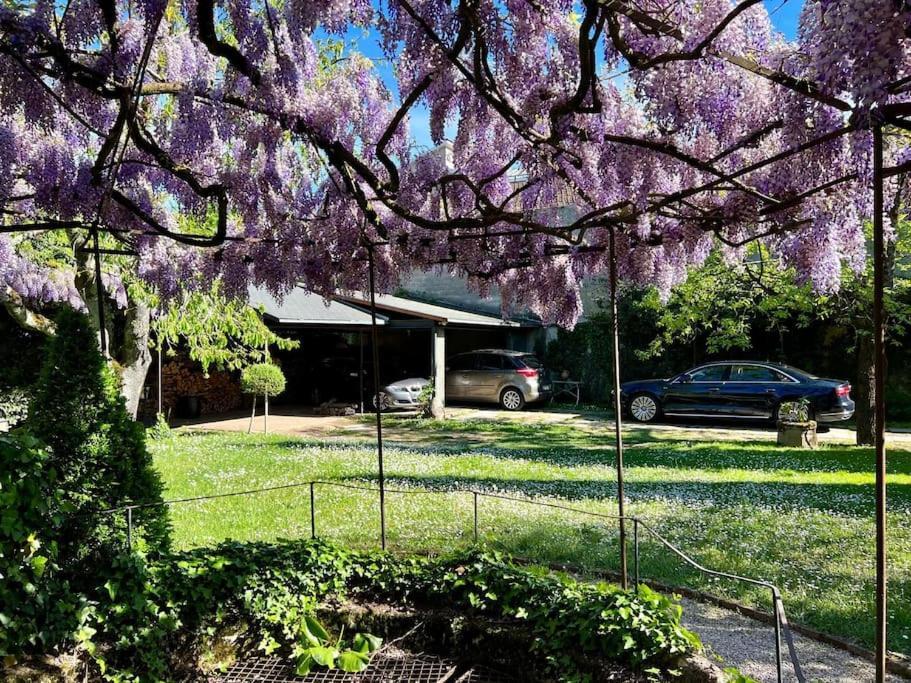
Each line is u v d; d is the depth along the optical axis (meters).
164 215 3.69
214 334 10.43
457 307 18.33
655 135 2.52
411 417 14.30
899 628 3.52
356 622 3.45
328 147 2.92
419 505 6.20
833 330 13.49
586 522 5.63
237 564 3.49
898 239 8.55
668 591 4.23
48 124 2.62
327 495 6.59
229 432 12.12
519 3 2.47
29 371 11.68
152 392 14.22
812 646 3.47
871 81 1.43
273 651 3.35
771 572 4.39
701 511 6.01
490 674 3.15
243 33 2.49
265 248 3.62
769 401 12.03
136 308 9.16
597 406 16.23
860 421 10.05
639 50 2.16
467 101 2.79
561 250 3.49
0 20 2.33
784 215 2.70
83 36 2.47
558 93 2.51
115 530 3.20
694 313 10.97
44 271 8.90
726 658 3.35
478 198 3.10
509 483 7.23
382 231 3.38
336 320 13.28
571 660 2.91
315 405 16.64
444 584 3.53
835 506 6.17
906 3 1.37
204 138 2.78
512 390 15.63
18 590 2.78
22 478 2.80
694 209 2.99
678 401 12.92
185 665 3.16
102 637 3.01
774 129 2.26
